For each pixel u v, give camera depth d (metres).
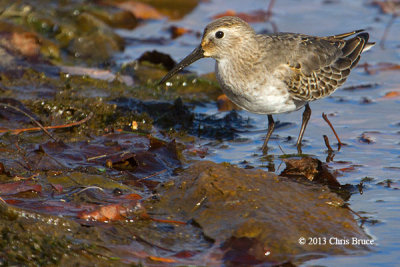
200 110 14.40
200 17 20.84
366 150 12.01
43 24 18.14
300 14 20.66
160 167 10.88
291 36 12.52
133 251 7.95
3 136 11.59
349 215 9.18
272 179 9.84
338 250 8.27
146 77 15.94
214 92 15.50
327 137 12.07
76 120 12.77
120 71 16.27
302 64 12.06
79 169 10.49
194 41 18.84
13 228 7.89
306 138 12.77
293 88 11.91
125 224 8.64
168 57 16.55
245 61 11.68
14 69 15.03
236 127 13.45
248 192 9.32
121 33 19.34
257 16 20.38
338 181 10.61
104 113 13.04
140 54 17.58
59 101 13.39
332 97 14.96
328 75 12.61
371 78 16.03
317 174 10.70
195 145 12.28
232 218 8.74
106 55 17.34
